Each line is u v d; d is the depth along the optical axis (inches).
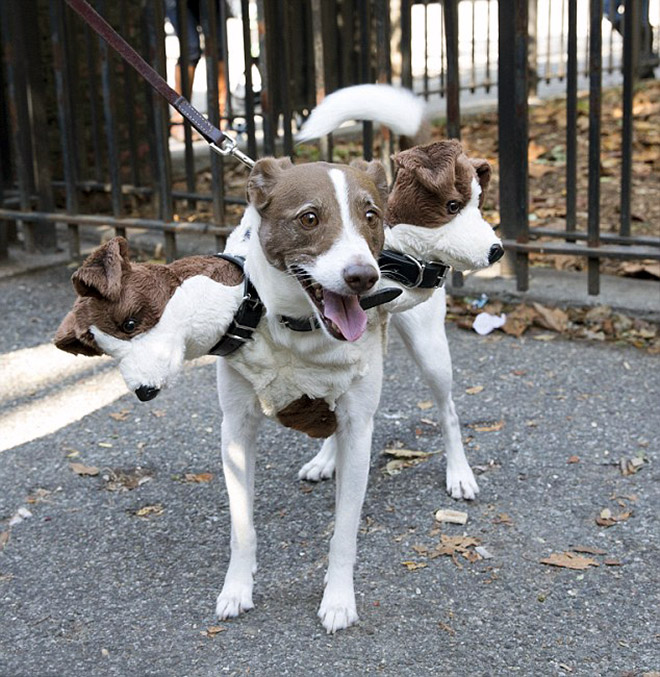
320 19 208.2
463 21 619.2
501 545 134.8
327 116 118.8
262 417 118.0
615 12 375.6
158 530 141.0
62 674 113.7
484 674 111.3
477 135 331.0
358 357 111.0
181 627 121.0
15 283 237.6
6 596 127.5
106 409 177.6
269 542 137.6
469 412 171.5
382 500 146.6
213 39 216.5
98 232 263.9
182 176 296.2
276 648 116.7
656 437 160.9
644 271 216.8
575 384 180.2
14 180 268.1
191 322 104.6
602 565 129.6
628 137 198.7
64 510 146.4
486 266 117.2
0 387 187.0
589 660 113.0
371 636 118.0
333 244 95.7
